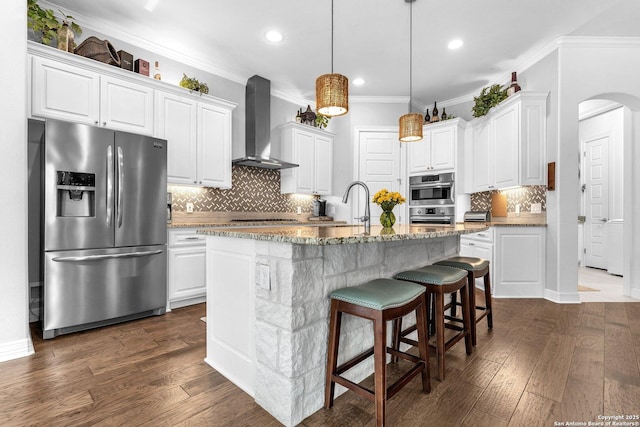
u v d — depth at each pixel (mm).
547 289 3572
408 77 4320
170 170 3287
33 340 2314
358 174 4980
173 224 3148
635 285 3613
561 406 1525
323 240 1255
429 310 2439
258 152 4211
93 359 2016
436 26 3156
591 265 5648
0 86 2002
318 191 4918
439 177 4664
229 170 3834
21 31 2076
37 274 2684
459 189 4531
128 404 1543
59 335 2414
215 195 3986
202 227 3285
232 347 1790
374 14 2965
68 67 2662
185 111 3422
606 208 5387
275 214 4684
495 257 3646
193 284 3229
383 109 5055
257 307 1597
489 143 4188
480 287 4004
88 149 2480
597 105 5363
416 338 2340
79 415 1450
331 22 3080
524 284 3641
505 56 3773
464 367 1932
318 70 4113
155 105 3188
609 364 1952
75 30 2801
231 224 3531
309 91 4812
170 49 3559
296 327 1434
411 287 1591
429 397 1614
